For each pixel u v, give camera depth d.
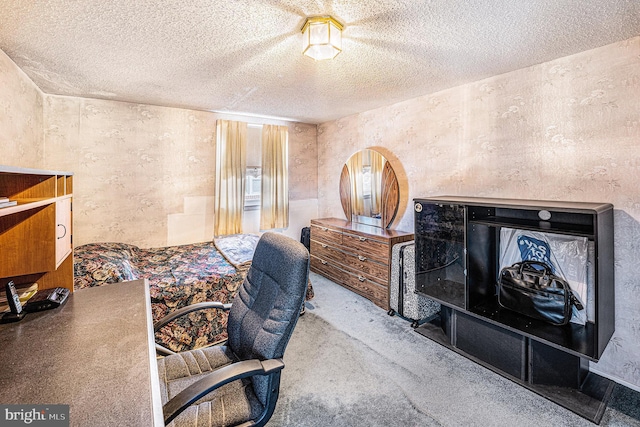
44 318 1.31
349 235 3.40
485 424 1.60
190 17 1.54
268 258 1.44
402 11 1.49
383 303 2.95
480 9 1.48
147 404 0.81
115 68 2.23
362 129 3.78
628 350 1.86
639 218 1.79
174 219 3.56
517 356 1.94
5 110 1.98
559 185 2.10
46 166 2.86
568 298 1.84
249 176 4.08
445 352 2.27
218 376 1.04
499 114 2.42
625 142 1.83
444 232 2.39
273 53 1.99
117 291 1.64
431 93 2.91
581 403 1.72
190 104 3.32
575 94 2.01
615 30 1.69
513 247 2.22
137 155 3.32
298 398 1.78
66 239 1.56
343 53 1.99
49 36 1.73
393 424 1.60
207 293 2.36
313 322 2.73
